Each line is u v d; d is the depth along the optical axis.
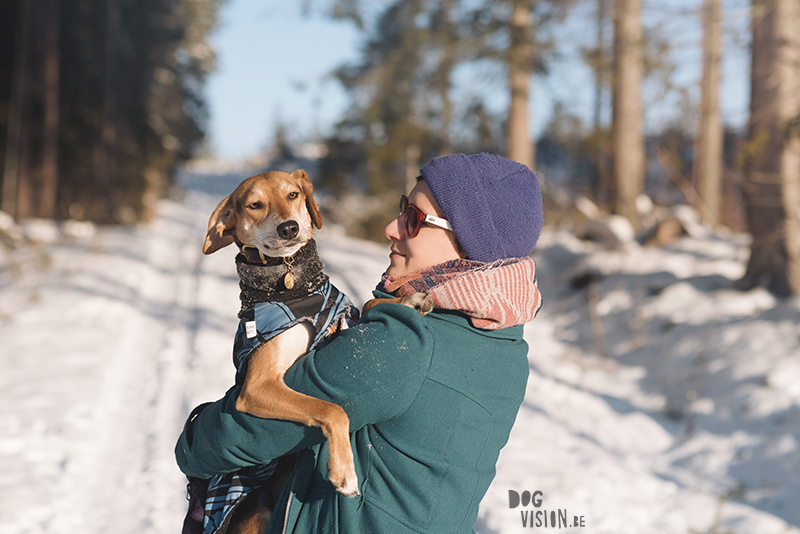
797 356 6.09
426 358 1.30
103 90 22.77
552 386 6.77
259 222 1.65
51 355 6.93
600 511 4.11
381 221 19.48
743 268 8.89
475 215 1.44
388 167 19.92
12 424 5.05
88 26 22.11
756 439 5.21
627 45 8.59
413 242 1.53
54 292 9.93
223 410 1.43
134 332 8.44
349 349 1.32
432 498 1.32
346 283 11.06
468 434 1.35
